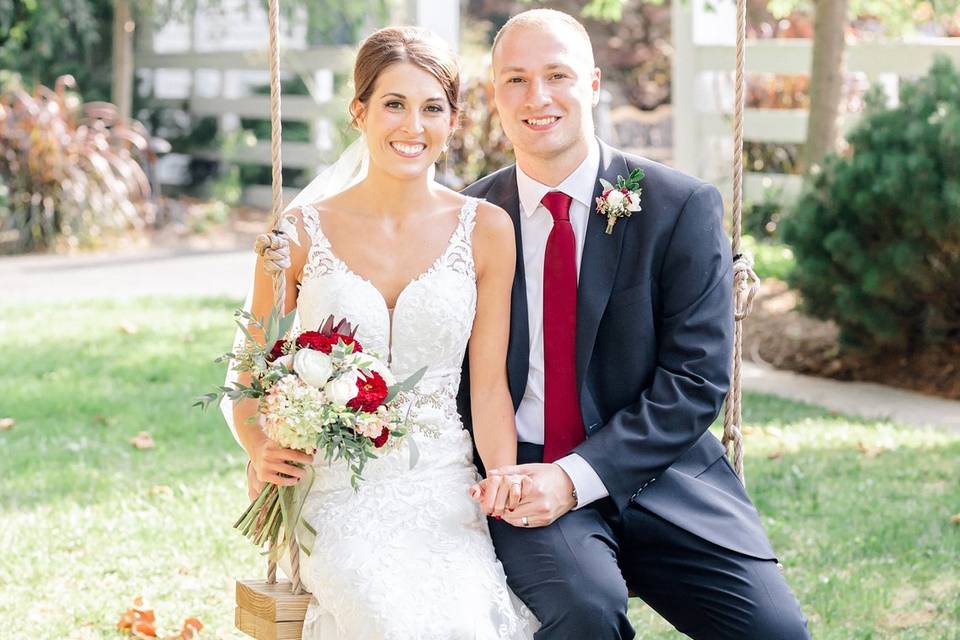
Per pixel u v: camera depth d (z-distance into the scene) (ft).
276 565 10.03
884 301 22.56
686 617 10.21
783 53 34.65
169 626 12.74
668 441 10.12
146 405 21.20
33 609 13.08
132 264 37.58
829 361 24.34
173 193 52.54
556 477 9.92
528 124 10.67
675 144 37.40
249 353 9.41
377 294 10.39
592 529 9.96
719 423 20.06
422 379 10.43
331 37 50.88
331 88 47.44
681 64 36.81
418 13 38.09
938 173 21.16
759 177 35.45
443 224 10.70
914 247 21.52
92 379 22.99
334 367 9.27
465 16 69.51
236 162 50.70
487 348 10.73
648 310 10.56
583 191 10.84
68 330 27.22
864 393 22.54
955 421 20.48
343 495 10.05
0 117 39.40
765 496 16.56
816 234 22.90
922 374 22.88
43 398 21.50
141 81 53.93
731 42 37.11
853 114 32.65
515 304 10.78
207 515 15.84
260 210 48.60
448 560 9.62
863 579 13.84
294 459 9.55
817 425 20.07
